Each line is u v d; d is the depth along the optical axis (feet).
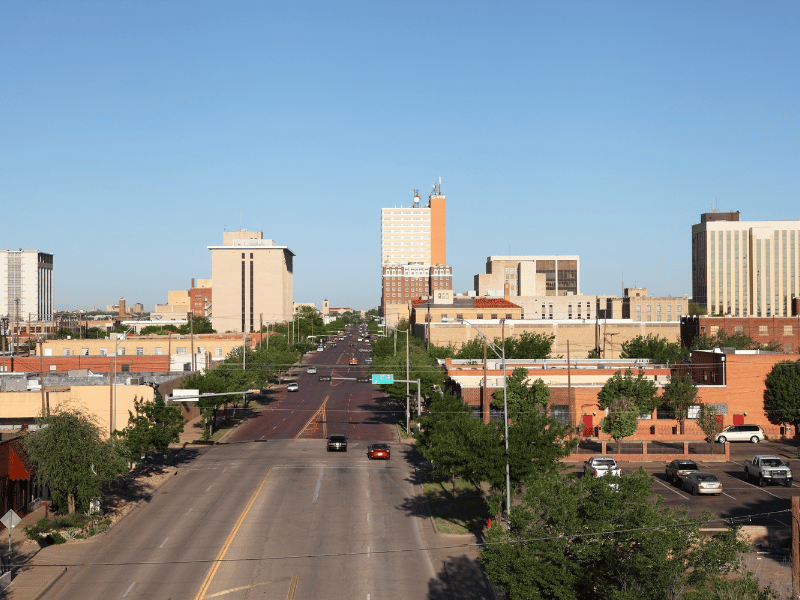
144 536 125.80
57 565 109.29
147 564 110.22
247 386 291.99
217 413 282.56
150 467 188.55
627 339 382.63
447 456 139.64
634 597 68.85
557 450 125.08
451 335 394.11
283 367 411.54
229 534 126.52
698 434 222.69
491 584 102.27
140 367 320.91
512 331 386.52
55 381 221.46
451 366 271.28
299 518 137.59
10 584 100.48
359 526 131.85
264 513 141.38
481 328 390.63
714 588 74.08
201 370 291.99
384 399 343.46
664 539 71.77
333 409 308.81
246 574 105.50
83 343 376.89
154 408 176.35
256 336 478.18
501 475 122.11
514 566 77.82
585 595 76.02
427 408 244.83
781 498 147.64
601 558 77.20
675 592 71.41
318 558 113.19
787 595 86.63
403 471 184.14
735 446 214.07
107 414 198.18
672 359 306.14
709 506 140.05
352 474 180.04
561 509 81.30
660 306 604.90
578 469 176.14
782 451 205.26
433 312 500.33
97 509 140.15
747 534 111.04
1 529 130.00
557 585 74.74
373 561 112.06
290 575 105.29
